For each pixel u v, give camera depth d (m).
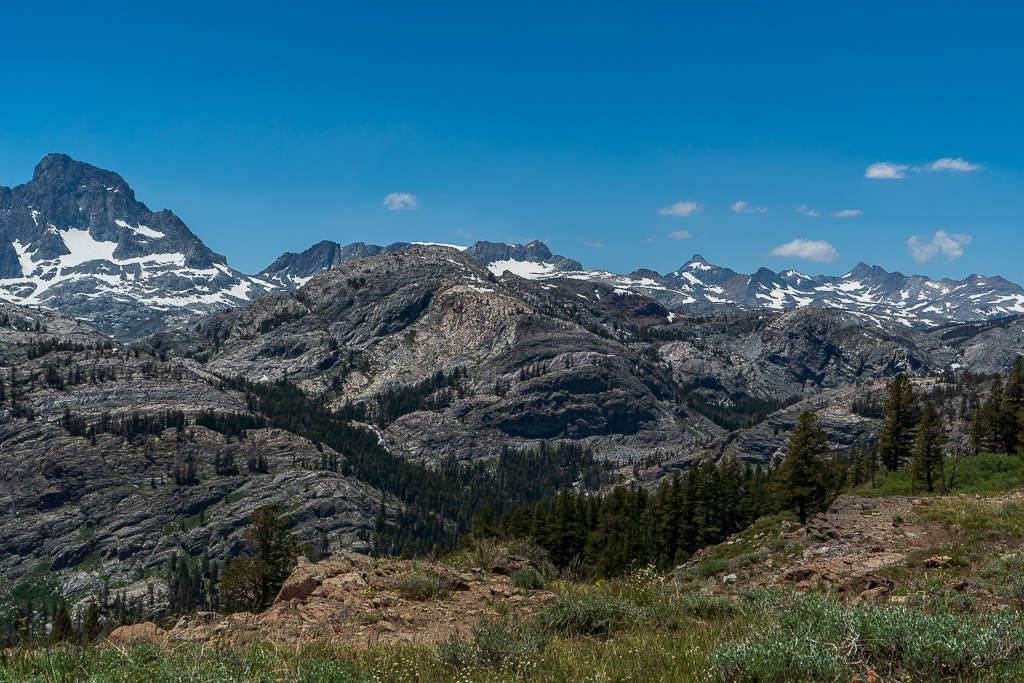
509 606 15.01
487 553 19.27
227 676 8.55
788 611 10.85
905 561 19.95
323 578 15.91
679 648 10.76
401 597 15.22
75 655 8.95
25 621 10.24
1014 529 21.50
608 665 10.01
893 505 31.47
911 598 13.18
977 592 12.99
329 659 10.13
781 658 8.62
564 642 11.72
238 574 43.94
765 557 27.45
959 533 23.17
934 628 8.73
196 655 9.22
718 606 14.48
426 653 10.84
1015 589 12.30
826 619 9.66
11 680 8.11
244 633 12.33
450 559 19.12
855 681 8.10
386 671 9.92
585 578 19.41
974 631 8.66
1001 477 47.09
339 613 13.73
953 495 36.09
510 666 10.09
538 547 20.06
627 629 13.27
